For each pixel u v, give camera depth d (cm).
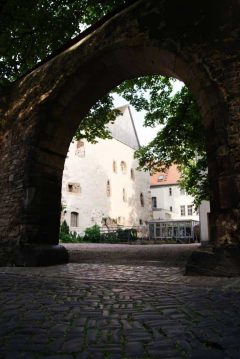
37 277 448
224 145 439
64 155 724
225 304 263
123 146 3288
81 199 2597
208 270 416
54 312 248
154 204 4697
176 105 1122
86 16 998
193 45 493
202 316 229
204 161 1127
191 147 1104
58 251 652
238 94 442
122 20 605
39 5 932
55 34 956
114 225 2922
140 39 561
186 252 913
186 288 337
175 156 1161
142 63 622
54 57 745
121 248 1215
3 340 187
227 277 396
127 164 3309
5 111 800
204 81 470
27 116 722
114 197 3008
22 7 896
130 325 212
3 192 726
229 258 403
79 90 685
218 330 198
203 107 487
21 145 712
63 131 711
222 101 449
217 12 488
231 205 420
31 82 758
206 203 1431
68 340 185
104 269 532
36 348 174
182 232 2753
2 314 244
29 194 657
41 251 613
